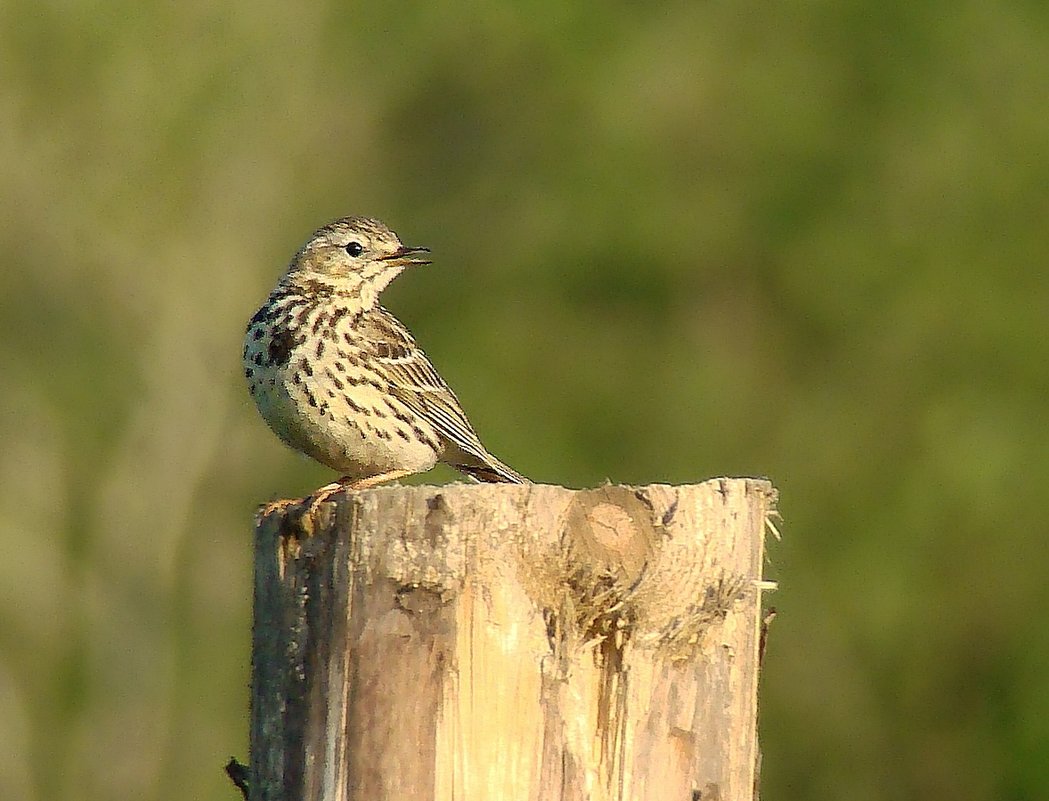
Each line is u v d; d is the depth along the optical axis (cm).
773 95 2059
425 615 563
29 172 1994
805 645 1839
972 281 1936
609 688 573
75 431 2055
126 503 2033
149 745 2009
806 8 2075
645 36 2141
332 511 578
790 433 1983
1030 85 1972
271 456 2064
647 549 574
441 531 562
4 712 1989
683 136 2100
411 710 562
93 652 2020
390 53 2172
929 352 1948
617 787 571
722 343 2050
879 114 2031
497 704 562
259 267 2078
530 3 2145
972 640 1819
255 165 2075
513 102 2186
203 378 2055
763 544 616
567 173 2125
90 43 1980
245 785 648
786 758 1814
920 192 1994
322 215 2114
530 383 2081
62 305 2045
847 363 1975
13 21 1961
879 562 1834
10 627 2011
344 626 572
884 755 1812
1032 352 1914
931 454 1877
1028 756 1766
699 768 586
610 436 2039
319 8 2109
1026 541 1823
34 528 2027
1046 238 1944
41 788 1992
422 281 2170
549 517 569
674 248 2055
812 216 2023
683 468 1989
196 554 2056
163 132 2020
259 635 598
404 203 2191
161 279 2042
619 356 2077
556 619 567
